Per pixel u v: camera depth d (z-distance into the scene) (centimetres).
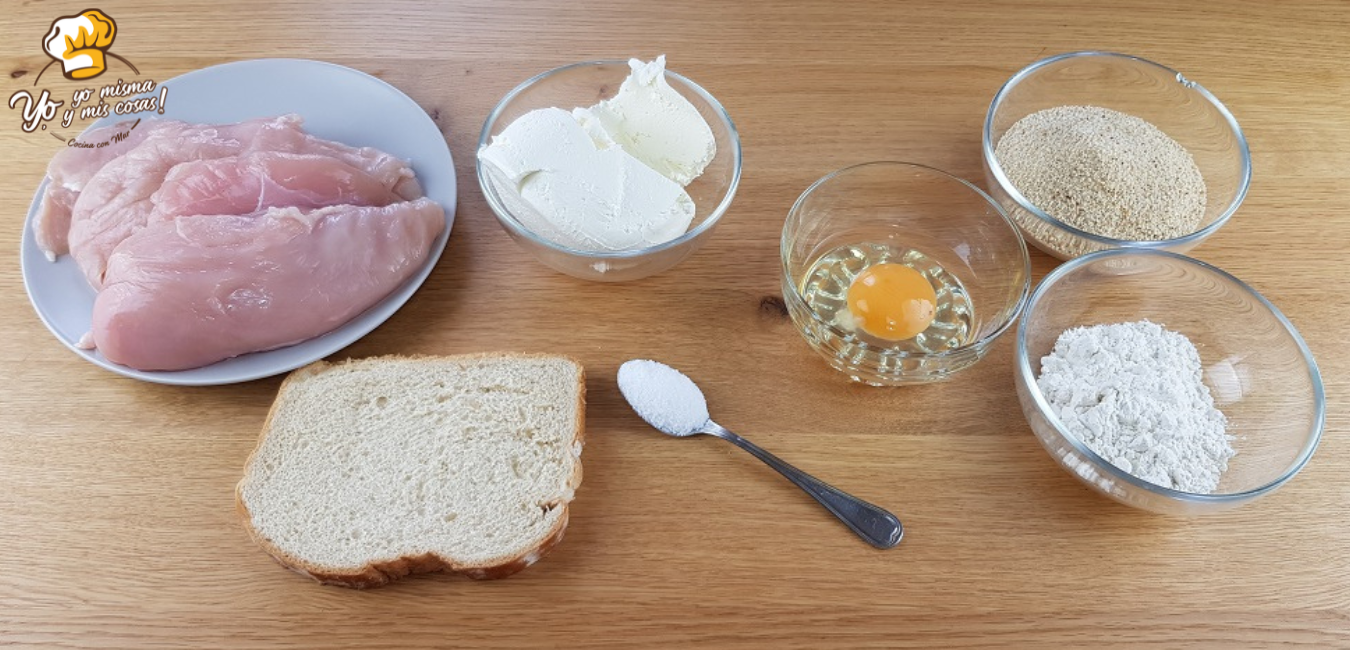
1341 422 33
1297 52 42
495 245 36
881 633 29
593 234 32
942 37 43
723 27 43
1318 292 36
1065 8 43
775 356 34
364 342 34
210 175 33
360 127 38
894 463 32
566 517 30
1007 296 33
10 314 34
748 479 32
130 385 33
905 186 35
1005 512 31
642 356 34
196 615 29
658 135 35
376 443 31
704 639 29
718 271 36
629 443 32
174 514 30
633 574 30
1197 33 43
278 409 31
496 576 29
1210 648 29
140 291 30
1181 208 36
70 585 29
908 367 31
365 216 33
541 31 42
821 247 36
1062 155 37
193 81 39
